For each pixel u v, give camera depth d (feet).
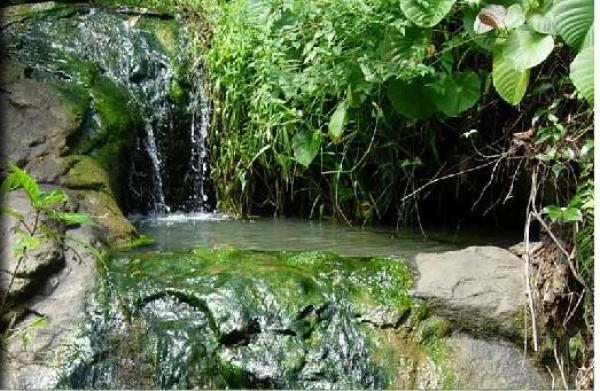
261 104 14.40
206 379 9.14
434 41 12.46
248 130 15.12
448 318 9.52
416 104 12.26
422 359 9.23
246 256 10.48
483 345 9.36
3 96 13.58
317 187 14.92
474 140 13.43
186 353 9.25
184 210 16.03
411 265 10.19
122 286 9.87
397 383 9.07
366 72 11.80
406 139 14.01
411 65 11.50
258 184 15.56
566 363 9.36
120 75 16.61
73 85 14.92
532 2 10.07
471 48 11.92
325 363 9.16
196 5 18.43
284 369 9.08
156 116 16.06
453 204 14.66
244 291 9.62
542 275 9.73
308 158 13.74
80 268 10.12
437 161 14.14
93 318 9.53
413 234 13.50
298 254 10.46
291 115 14.14
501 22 10.09
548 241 9.92
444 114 13.07
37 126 13.25
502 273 9.88
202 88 16.37
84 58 16.66
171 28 17.63
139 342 9.37
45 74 15.24
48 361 9.09
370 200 14.48
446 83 11.91
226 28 16.21
